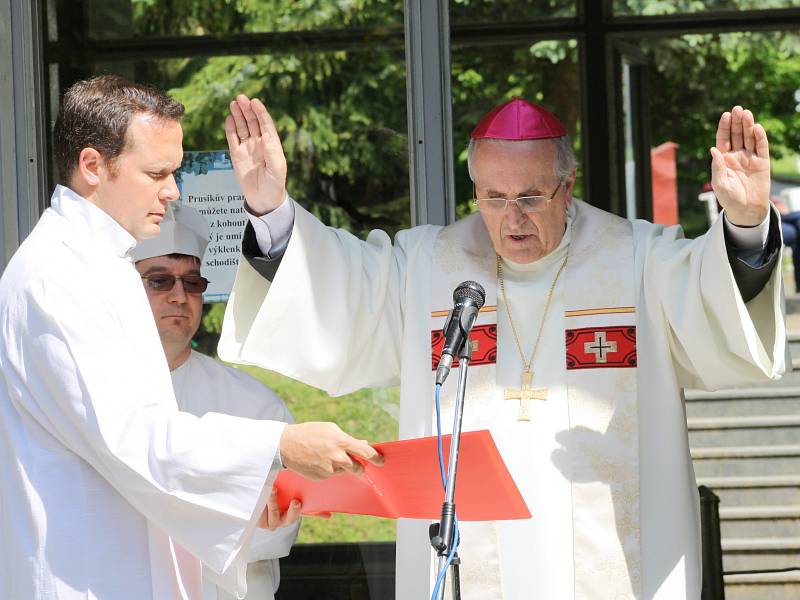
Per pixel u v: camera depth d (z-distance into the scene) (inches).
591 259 422.0
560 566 403.2
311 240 411.5
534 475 406.9
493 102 1095.0
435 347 425.7
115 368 324.2
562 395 412.5
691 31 1071.0
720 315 381.1
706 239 381.4
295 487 365.1
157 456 326.0
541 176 399.2
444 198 549.3
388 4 559.8
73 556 324.5
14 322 328.2
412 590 417.4
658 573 400.8
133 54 595.2
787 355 394.3
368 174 566.6
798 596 756.0
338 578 544.4
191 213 475.5
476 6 1051.9
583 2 1054.4
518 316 423.5
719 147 365.1
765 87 1393.9
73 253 331.3
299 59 584.1
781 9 1058.7
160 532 340.2
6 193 552.4
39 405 327.0
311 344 413.4
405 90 557.3
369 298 427.8
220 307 557.3
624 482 405.1
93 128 334.6
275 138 394.0
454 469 317.7
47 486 326.6
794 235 1350.9
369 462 337.7
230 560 332.5
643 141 1141.1
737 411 887.1
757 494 823.7
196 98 593.9
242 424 335.3
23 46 552.4
